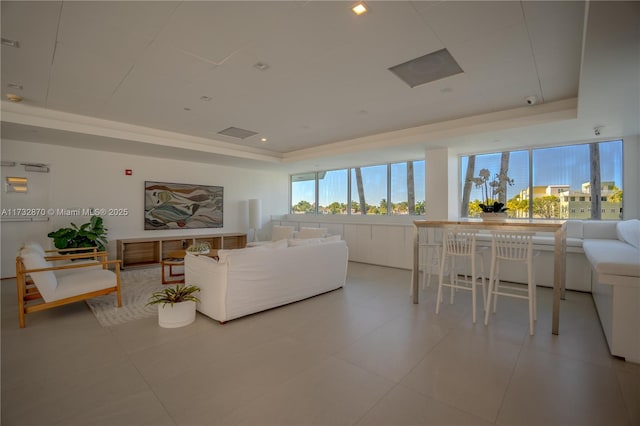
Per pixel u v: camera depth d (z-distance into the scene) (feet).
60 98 12.29
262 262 11.03
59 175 17.66
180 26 7.48
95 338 8.94
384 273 18.60
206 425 5.33
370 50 8.62
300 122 15.62
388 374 6.99
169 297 10.24
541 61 9.12
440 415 5.58
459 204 19.40
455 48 8.48
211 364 7.43
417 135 16.29
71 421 5.41
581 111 11.10
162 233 21.89
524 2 6.50
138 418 5.50
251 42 8.21
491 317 10.80
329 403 5.93
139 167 20.75
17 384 6.55
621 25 5.98
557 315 9.29
